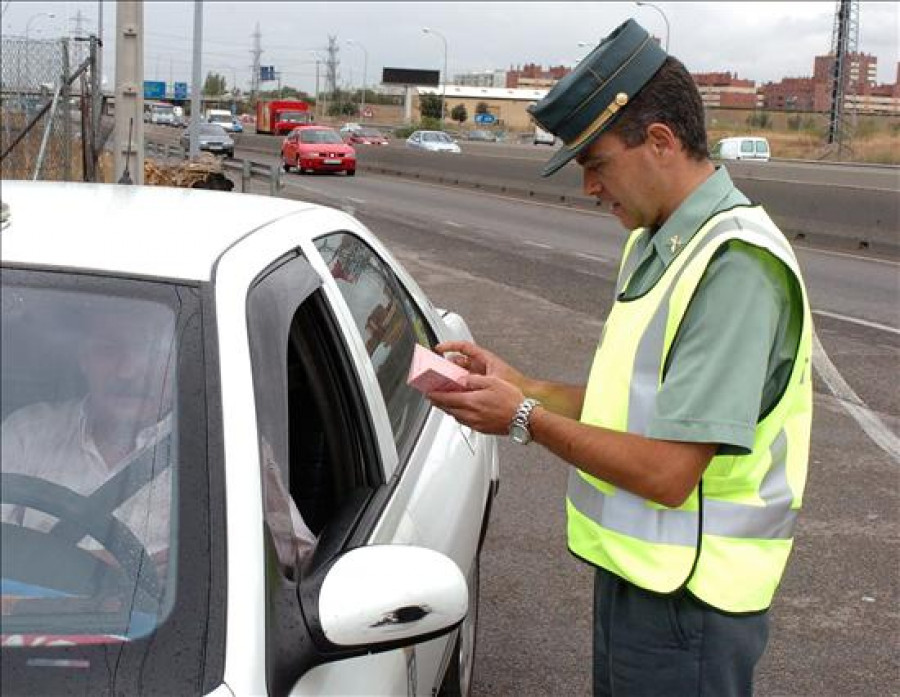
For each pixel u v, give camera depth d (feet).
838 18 214.69
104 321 6.20
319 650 5.70
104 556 5.60
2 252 6.47
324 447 8.01
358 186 96.73
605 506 7.07
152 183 55.11
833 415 24.07
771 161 151.84
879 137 231.09
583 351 29.84
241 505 5.72
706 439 6.39
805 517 18.07
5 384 6.04
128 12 35.27
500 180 95.40
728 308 6.50
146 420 5.93
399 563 5.97
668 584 6.82
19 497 5.75
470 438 10.79
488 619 14.21
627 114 6.90
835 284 42.47
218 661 5.27
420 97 416.05
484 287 40.19
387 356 9.48
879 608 14.88
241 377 6.13
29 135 42.93
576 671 13.03
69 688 5.16
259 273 6.93
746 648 7.02
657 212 7.10
